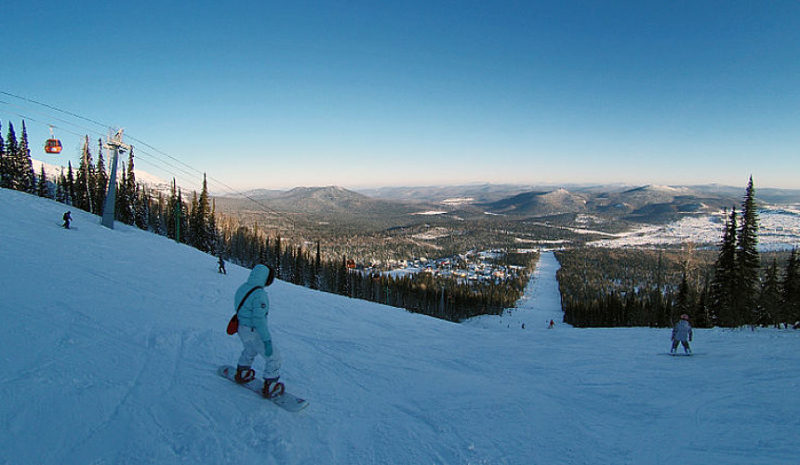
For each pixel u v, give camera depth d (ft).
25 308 22.30
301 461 12.18
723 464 14.21
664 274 538.06
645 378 30.09
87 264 48.78
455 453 14.19
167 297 38.55
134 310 28.09
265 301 16.03
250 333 16.05
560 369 33.83
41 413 11.46
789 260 100.17
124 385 14.55
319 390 19.54
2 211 81.61
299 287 89.71
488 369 32.45
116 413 12.45
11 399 11.80
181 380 16.08
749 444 16.25
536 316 363.15
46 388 12.92
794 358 37.45
